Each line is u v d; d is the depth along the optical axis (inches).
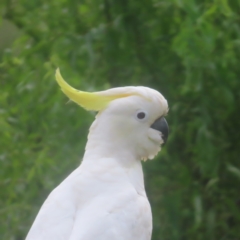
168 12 454.9
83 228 281.6
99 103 316.2
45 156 436.8
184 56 421.4
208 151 430.3
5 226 449.1
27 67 460.1
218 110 455.5
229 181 470.0
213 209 456.8
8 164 450.0
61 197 294.5
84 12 478.6
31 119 443.8
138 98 315.6
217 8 417.1
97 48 471.5
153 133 319.0
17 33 547.8
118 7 466.9
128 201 298.5
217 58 433.1
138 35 463.2
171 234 456.1
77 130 434.6
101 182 302.7
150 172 465.4
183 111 451.8
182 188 463.8
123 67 462.9
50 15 477.7
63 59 450.3
